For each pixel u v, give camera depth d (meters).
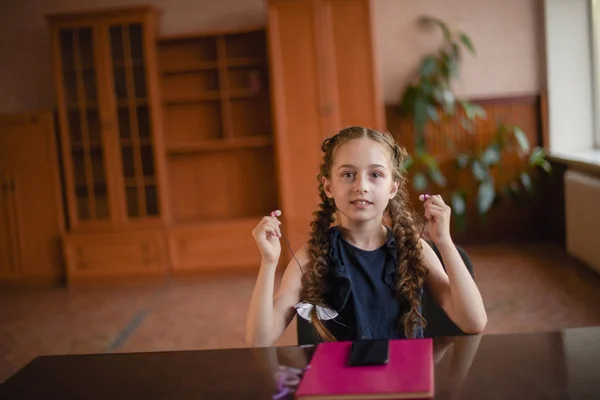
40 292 5.33
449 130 5.88
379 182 1.46
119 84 5.47
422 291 1.54
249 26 5.71
